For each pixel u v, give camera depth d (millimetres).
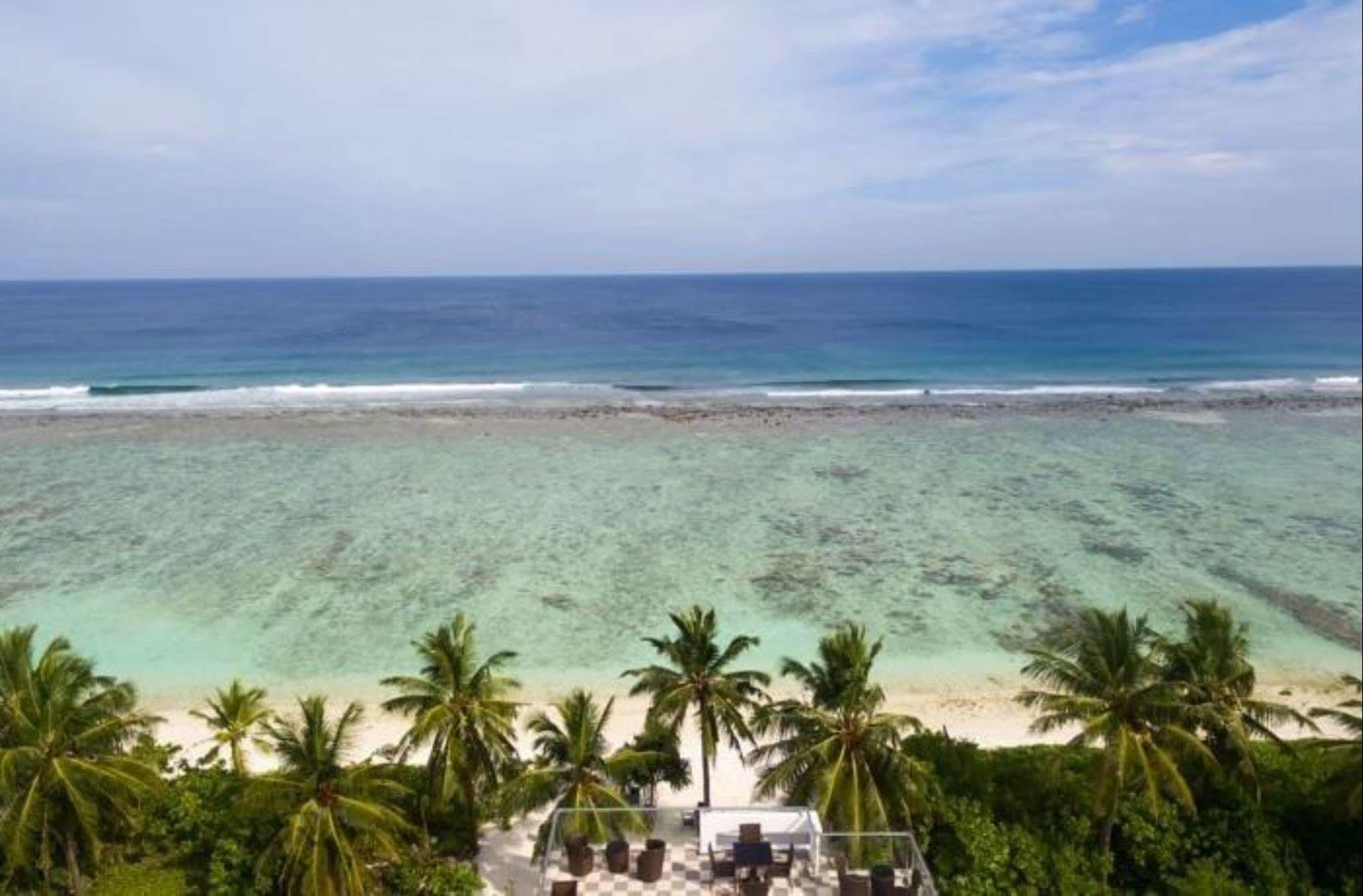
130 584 38438
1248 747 20766
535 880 22000
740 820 20766
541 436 63844
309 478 53125
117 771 19359
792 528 46500
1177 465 58500
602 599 38156
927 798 21766
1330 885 21141
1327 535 46406
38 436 60750
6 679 19312
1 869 19953
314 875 18328
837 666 22062
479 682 21531
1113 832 22203
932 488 53281
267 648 33562
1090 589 39812
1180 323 153125
